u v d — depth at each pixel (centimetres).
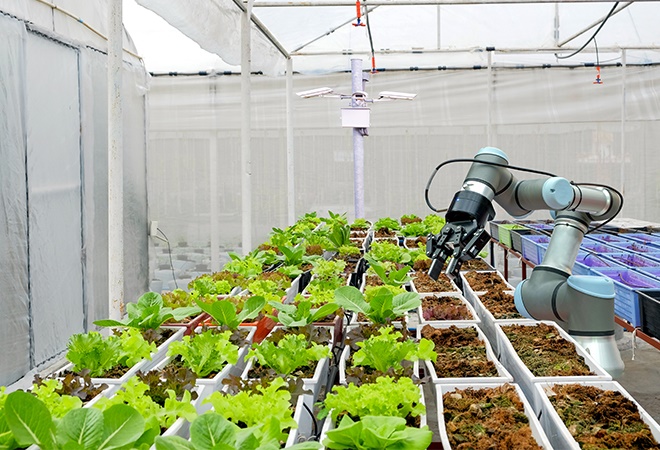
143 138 870
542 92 1088
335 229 701
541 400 273
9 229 511
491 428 246
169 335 384
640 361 606
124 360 330
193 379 286
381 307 384
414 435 213
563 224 334
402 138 1111
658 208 1083
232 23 650
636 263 630
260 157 1097
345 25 877
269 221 1103
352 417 257
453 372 319
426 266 608
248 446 197
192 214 1077
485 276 574
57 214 600
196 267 1081
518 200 313
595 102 1082
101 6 708
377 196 1120
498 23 898
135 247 837
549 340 362
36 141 560
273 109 1094
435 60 1080
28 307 540
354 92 817
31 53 556
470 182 298
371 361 312
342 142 1106
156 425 221
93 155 689
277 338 340
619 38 927
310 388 294
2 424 220
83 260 655
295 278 556
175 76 1062
